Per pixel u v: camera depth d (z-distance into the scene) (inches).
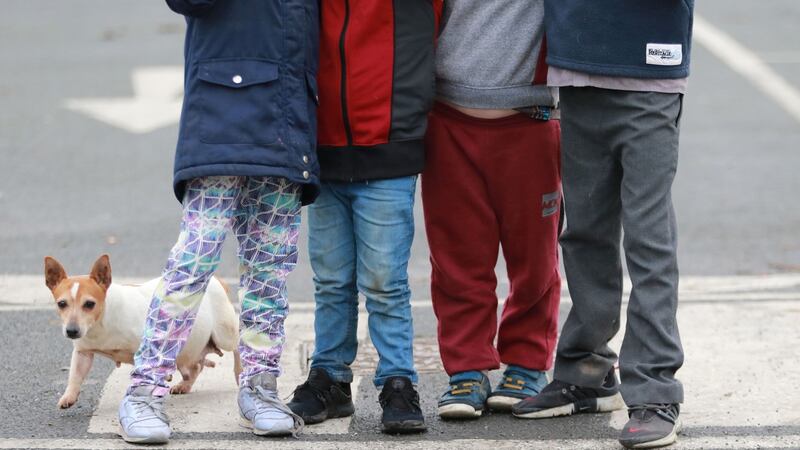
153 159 1510.8
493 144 660.1
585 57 617.9
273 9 602.9
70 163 1485.0
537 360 693.3
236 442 635.5
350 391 689.6
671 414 622.8
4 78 2017.7
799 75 2041.1
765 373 762.2
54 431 654.5
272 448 625.9
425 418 682.8
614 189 647.1
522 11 651.5
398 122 636.1
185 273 619.2
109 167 1469.0
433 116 669.9
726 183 1419.8
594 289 663.1
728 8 2682.1
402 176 642.8
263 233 639.1
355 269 674.2
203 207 617.9
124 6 2839.6
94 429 657.6
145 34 2440.9
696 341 836.0
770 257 1120.8
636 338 626.2
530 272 681.0
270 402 644.7
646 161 616.4
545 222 674.8
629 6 610.5
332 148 642.8
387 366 658.8
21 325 880.9
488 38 653.3
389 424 644.1
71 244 1136.2
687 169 1487.5
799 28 2447.1
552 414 676.7
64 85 1956.2
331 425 668.7
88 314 655.8
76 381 681.6
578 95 634.2
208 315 697.0
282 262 645.3
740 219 1266.0
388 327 658.8
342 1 634.2
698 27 2476.6
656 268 618.8
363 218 648.4
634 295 625.0
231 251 1124.5
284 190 630.5
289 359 801.6
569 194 653.3
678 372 766.5
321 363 679.7
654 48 610.9
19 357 804.0
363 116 634.8
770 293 984.3
